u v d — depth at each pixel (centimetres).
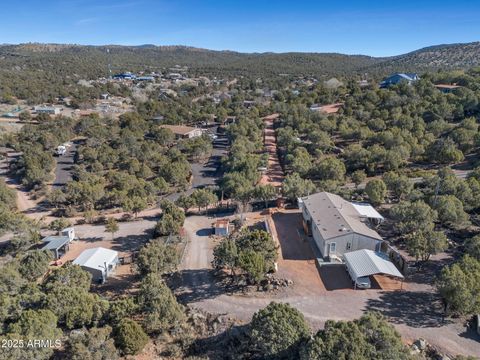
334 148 9550
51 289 3584
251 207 6556
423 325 3353
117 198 6875
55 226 5666
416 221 4662
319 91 17038
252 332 2889
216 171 9344
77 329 3288
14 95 17675
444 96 11056
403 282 4062
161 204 6209
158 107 16438
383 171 7744
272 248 4212
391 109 11250
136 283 4331
